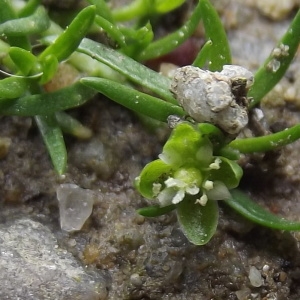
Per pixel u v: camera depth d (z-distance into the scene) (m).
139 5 0.06
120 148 0.06
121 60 0.06
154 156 0.06
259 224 0.06
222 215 0.06
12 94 0.06
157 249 0.06
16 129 0.06
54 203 0.06
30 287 0.06
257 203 0.06
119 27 0.06
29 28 0.06
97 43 0.06
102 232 0.06
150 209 0.06
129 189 0.06
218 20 0.06
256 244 0.06
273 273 0.06
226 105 0.06
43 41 0.06
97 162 0.06
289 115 0.06
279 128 0.06
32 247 0.06
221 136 0.06
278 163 0.06
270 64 0.06
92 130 0.06
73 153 0.06
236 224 0.06
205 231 0.06
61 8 0.06
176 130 0.06
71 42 0.06
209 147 0.06
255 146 0.06
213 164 0.06
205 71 0.06
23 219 0.06
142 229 0.06
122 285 0.06
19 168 0.06
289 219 0.06
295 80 0.06
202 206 0.06
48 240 0.06
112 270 0.06
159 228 0.06
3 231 0.06
